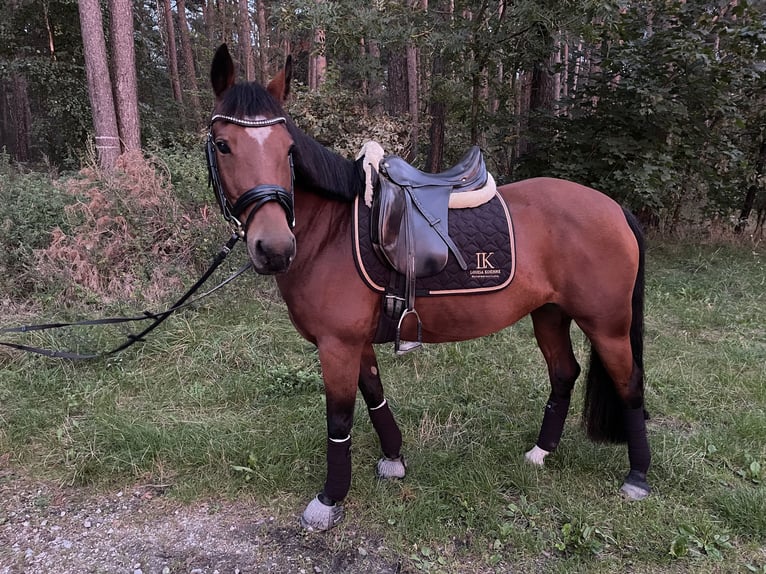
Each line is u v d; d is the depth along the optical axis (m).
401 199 1.90
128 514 2.22
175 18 19.25
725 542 2.00
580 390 3.35
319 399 3.08
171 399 3.10
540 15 4.70
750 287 5.33
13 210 4.65
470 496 2.27
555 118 6.54
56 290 4.23
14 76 12.32
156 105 12.48
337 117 6.73
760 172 7.46
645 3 6.01
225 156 1.61
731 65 5.73
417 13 5.57
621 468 2.48
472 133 6.44
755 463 2.42
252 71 14.64
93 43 6.78
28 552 2.01
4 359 3.41
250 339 3.83
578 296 2.09
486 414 2.97
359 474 2.44
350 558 1.99
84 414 2.94
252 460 2.44
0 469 2.50
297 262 1.87
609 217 2.08
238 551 2.02
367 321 1.91
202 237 4.88
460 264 1.92
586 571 1.90
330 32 5.41
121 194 4.84
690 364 3.60
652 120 5.82
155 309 4.14
